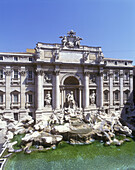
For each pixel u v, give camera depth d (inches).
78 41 1374.3
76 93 1416.1
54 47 1293.1
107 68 1480.1
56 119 1161.4
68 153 788.6
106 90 1471.5
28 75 1259.2
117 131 1110.4
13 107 1209.4
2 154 762.8
